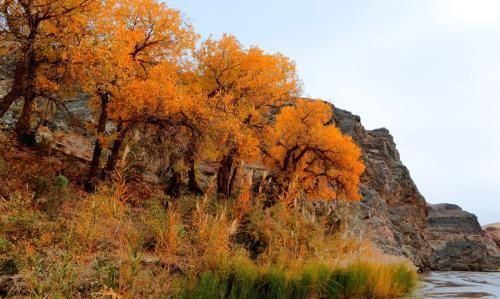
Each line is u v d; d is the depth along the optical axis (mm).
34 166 14930
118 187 11023
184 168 17656
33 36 12539
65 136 24297
